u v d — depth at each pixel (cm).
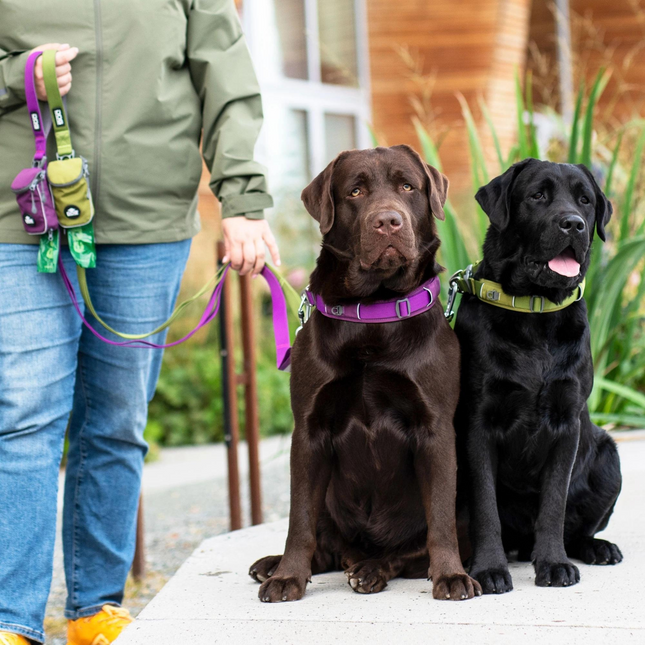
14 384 243
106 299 269
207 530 491
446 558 226
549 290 246
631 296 582
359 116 1088
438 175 260
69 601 282
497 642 189
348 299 239
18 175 243
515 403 246
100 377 274
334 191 250
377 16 1048
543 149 686
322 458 241
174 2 266
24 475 243
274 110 1050
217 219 954
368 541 255
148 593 387
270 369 872
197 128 280
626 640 188
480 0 1020
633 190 547
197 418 834
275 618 211
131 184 262
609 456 270
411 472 245
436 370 235
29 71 240
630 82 1083
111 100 257
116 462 279
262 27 1050
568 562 235
